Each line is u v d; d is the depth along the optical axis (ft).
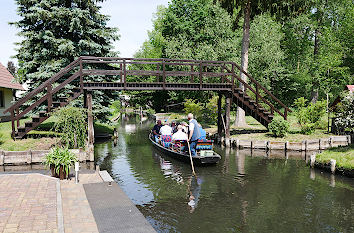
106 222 17.52
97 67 59.62
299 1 61.05
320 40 100.73
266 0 60.39
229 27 89.20
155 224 20.31
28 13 53.21
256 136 56.08
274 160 41.86
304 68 106.63
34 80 57.67
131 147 52.29
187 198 25.59
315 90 101.86
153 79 143.02
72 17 54.24
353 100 40.22
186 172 34.60
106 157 43.19
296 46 106.11
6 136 45.68
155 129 53.16
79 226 16.83
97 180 26.81
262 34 86.12
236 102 58.13
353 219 21.39
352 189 28.35
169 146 46.24
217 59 86.12
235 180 31.40
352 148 38.86
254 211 22.80
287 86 109.60
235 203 24.52
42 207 19.04
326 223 20.72
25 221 16.76
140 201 24.79
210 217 21.58
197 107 86.28
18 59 57.72
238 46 91.04
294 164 39.29
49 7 53.88
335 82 100.27
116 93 63.10
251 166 38.01
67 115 39.65
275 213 22.44
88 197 21.90
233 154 46.47
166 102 144.15
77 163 25.84
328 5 95.71
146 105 163.84
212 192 27.27
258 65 86.22
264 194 26.81
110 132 70.18
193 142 38.42
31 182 25.21
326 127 64.28
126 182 30.32
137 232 16.30
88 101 44.70
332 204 24.38
